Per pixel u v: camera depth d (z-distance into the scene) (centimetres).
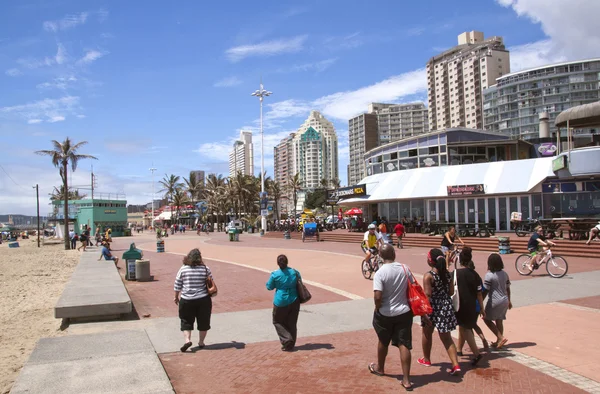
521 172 2916
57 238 7681
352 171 18600
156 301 1204
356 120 18225
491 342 699
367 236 1475
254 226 6831
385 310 546
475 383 549
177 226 8375
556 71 13025
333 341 752
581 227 2047
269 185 8619
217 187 8731
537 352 658
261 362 645
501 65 14975
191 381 572
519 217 2569
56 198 9069
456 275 609
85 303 940
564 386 533
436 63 17112
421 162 3800
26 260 3139
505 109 13875
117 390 493
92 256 2489
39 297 1535
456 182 3125
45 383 514
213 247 3394
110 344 677
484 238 2308
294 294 712
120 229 7500
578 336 731
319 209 11075
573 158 2431
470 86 15438
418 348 704
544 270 1461
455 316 593
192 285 706
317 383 559
